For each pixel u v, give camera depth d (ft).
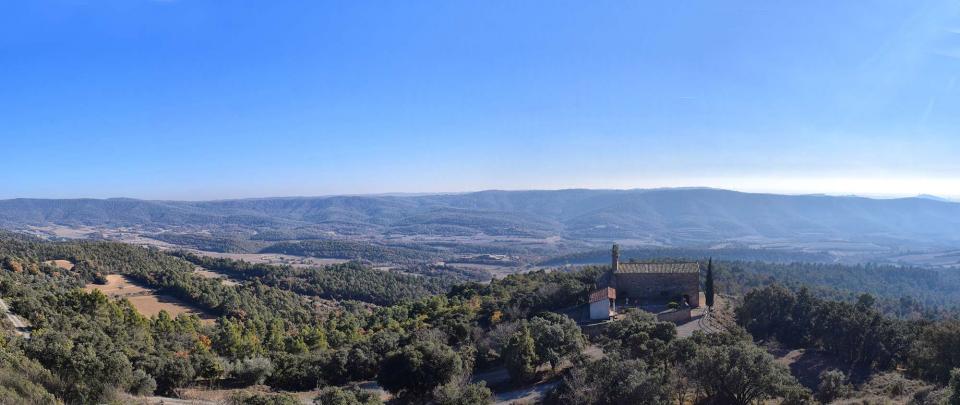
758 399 119.44
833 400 139.33
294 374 186.91
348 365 197.36
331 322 346.74
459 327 237.25
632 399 113.91
